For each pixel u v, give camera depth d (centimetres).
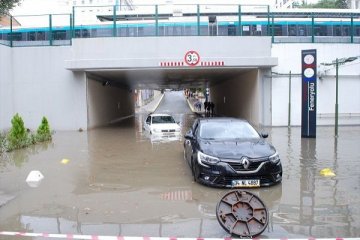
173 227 559
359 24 2375
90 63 2131
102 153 1314
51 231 547
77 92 2241
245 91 2622
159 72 2488
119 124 2873
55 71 2241
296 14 2430
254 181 770
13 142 1434
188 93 8738
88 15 2281
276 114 2259
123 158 1201
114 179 891
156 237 516
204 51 2173
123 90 3891
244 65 2170
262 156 782
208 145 832
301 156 1183
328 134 1827
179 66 2162
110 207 665
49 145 1548
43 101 2248
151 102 7862
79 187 815
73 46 2191
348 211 627
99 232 541
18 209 657
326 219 589
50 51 2233
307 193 743
